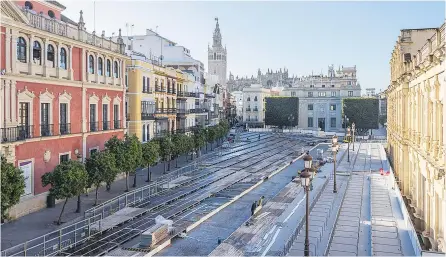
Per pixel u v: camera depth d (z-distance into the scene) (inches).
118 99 1750.7
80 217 1159.0
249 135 4318.4
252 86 5260.8
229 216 1254.3
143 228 1079.6
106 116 1667.1
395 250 848.9
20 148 1181.1
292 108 4500.5
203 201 1424.7
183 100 2768.2
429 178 964.0
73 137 1433.3
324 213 1178.0
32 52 1229.7
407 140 1386.6
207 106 3698.3
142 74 2041.1
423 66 995.9
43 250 883.4
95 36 1560.0
